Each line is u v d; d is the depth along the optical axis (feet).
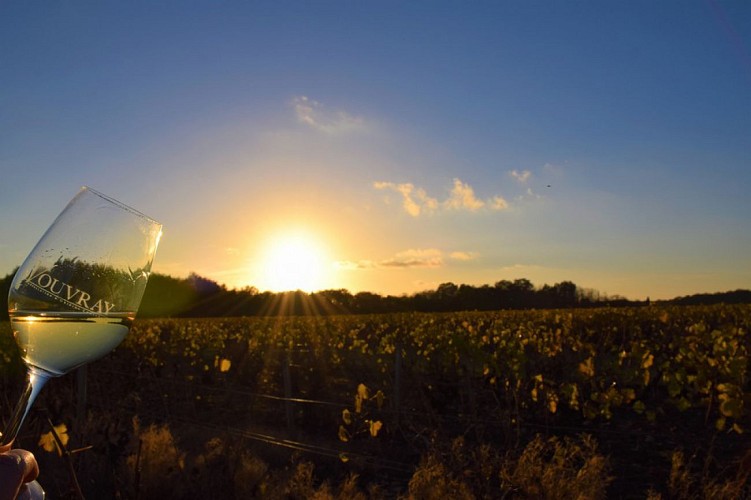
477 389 28.32
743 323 49.21
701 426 23.21
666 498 15.74
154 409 30.66
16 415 2.61
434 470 14.61
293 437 24.66
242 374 43.04
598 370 27.07
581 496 13.04
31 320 2.61
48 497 13.52
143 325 73.87
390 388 30.40
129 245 2.88
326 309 181.98
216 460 16.01
